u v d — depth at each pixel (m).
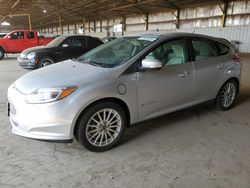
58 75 2.64
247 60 11.20
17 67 9.46
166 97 3.00
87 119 2.48
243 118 3.62
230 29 15.28
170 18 19.80
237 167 2.35
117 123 2.70
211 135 3.04
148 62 2.65
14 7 28.64
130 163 2.42
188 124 3.37
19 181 2.13
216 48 3.62
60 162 2.43
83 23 33.19
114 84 2.54
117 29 26.50
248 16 14.26
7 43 12.16
